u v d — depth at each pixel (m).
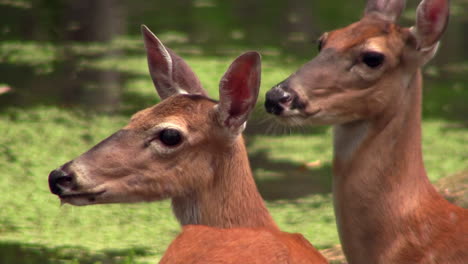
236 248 6.63
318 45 9.48
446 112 21.50
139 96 21.70
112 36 28.78
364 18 9.49
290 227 13.65
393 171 8.87
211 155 8.16
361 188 8.92
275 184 16.06
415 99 9.00
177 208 8.31
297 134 19.61
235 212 8.20
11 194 14.80
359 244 9.00
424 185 8.97
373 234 8.90
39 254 12.02
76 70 24.11
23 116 19.69
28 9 31.36
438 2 8.88
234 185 8.23
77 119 19.73
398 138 8.91
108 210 14.39
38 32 28.73
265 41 28.33
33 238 12.77
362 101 8.90
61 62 25.06
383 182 8.87
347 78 8.89
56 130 18.73
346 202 9.04
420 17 8.88
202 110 8.15
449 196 12.34
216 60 24.98
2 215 13.77
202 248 6.75
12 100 21.05
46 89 22.08
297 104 8.80
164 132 8.01
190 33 29.39
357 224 8.97
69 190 7.92
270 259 6.51
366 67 8.87
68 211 14.21
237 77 8.02
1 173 15.82
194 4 35.09
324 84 8.88
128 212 14.34
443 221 8.74
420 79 9.09
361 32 9.01
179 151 8.05
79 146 17.80
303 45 27.78
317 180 16.34
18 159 16.69
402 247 8.77
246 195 8.26
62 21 30.16
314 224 13.80
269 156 17.81
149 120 8.09
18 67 24.25
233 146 8.23
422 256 8.70
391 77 8.90
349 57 8.91
